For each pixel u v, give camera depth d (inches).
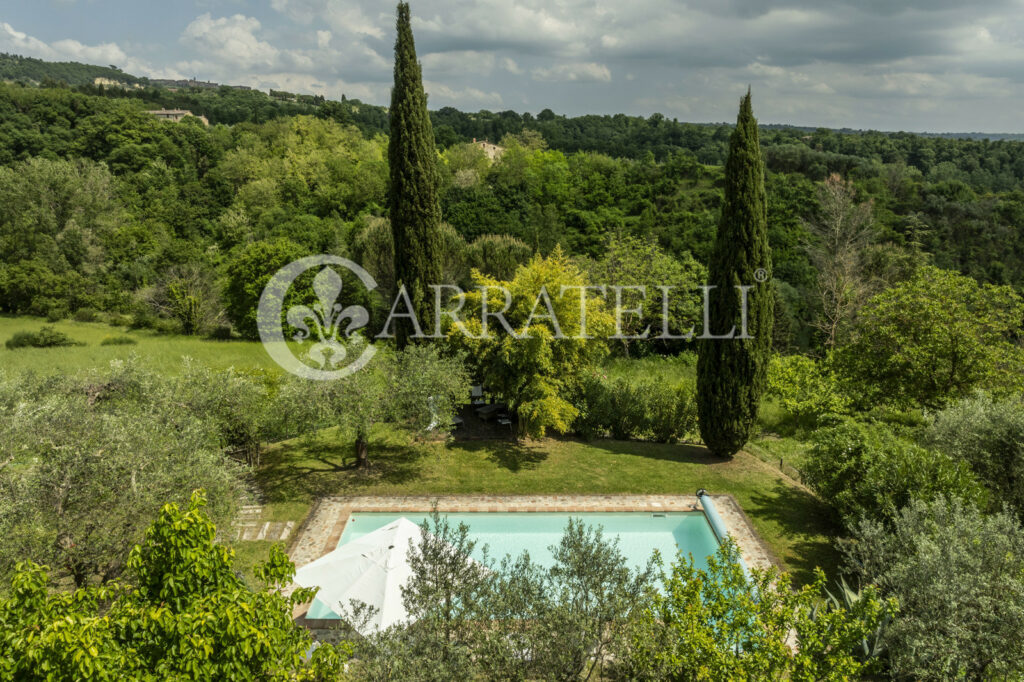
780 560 474.3
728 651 264.2
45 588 185.8
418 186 721.6
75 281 1556.3
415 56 713.0
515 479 614.9
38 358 1109.7
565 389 732.7
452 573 287.6
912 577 332.2
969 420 523.5
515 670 251.6
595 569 281.1
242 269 1358.3
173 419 442.9
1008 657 293.0
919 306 737.6
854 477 508.4
